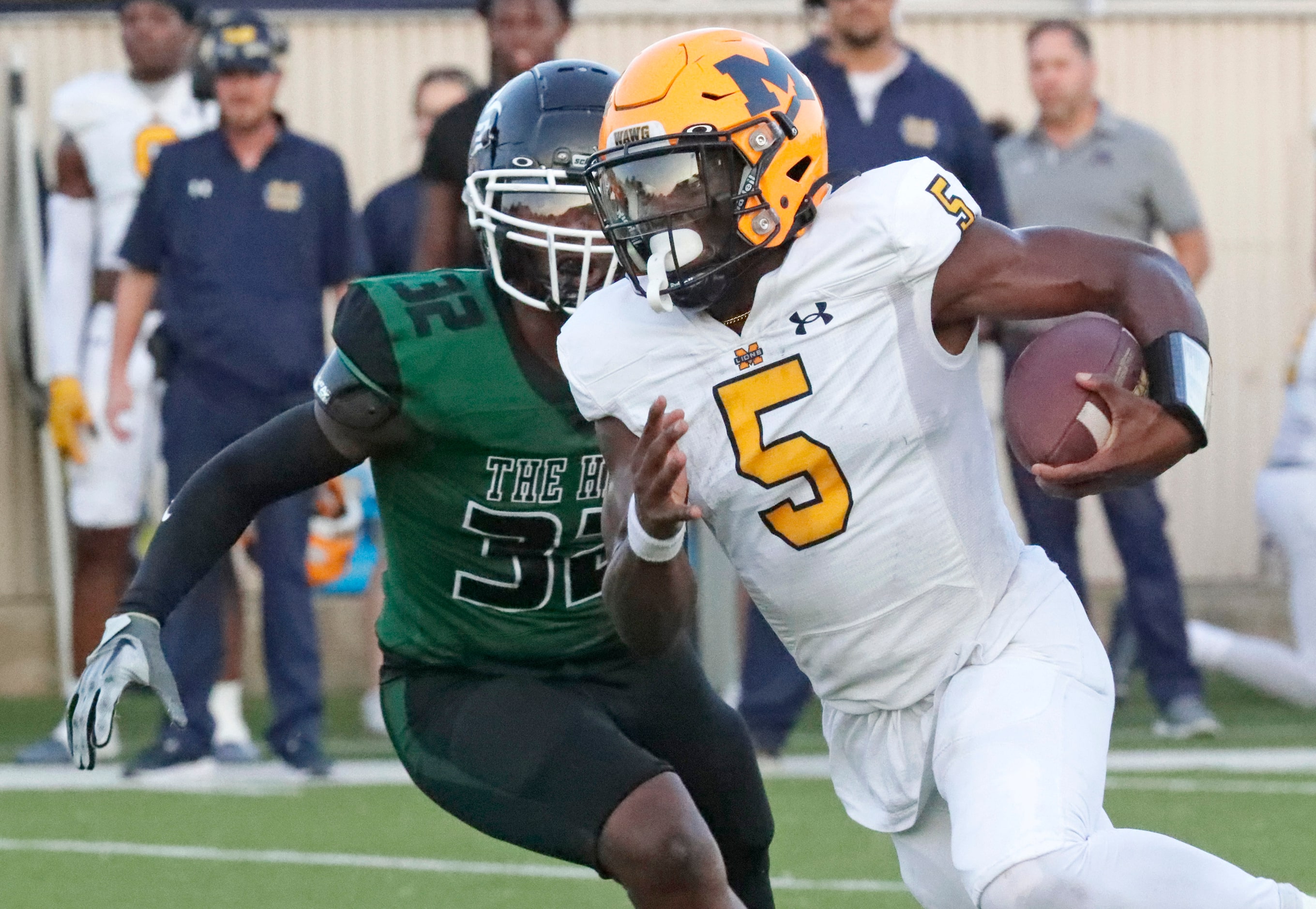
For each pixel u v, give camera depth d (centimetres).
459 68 3166
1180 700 2588
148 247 2323
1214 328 3319
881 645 1109
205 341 2259
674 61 1060
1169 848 982
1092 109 2538
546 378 1155
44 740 2734
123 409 2355
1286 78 3328
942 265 1061
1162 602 2561
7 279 3150
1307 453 2528
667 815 1066
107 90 2691
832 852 1853
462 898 1686
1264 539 3291
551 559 1184
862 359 1062
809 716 3003
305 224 2302
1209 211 3319
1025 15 3309
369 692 2852
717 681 2642
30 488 3198
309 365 2300
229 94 2284
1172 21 3312
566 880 1762
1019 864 983
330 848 1922
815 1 2572
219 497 1170
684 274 1055
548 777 1103
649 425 991
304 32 3250
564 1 2108
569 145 1156
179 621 2341
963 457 1093
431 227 2064
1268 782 2225
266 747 2706
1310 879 1673
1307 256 3325
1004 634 1098
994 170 2267
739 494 1088
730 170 1049
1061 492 1038
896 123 2203
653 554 1026
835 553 1089
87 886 1741
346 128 3266
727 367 1071
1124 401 1017
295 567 2350
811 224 1077
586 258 1152
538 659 1207
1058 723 1048
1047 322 2292
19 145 3030
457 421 1150
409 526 1195
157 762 2366
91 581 2753
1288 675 2558
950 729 1065
